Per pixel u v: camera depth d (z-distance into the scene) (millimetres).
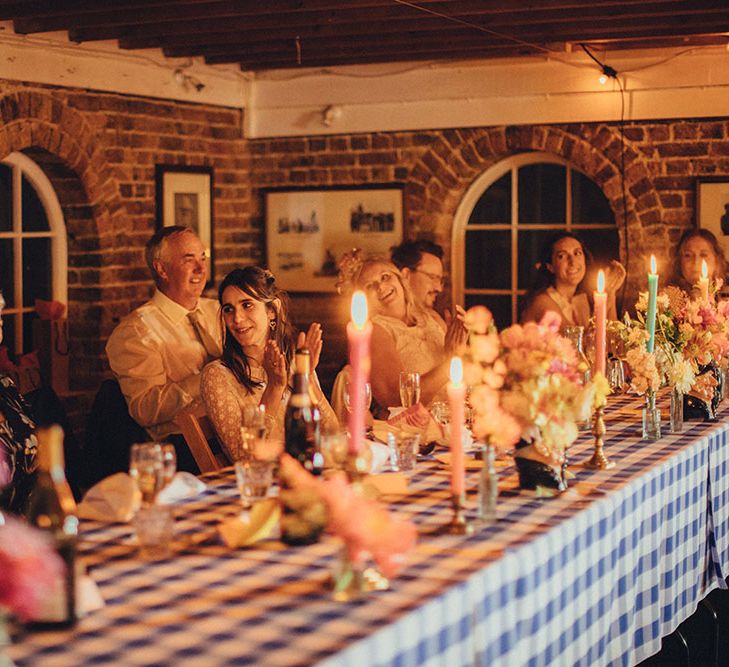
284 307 3744
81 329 6727
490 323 2580
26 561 1633
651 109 6793
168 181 7125
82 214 6641
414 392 3434
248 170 7867
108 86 6633
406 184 7430
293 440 2521
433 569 2111
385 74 7422
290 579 2049
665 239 6824
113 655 1682
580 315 5961
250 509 2371
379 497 2684
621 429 3682
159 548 2178
